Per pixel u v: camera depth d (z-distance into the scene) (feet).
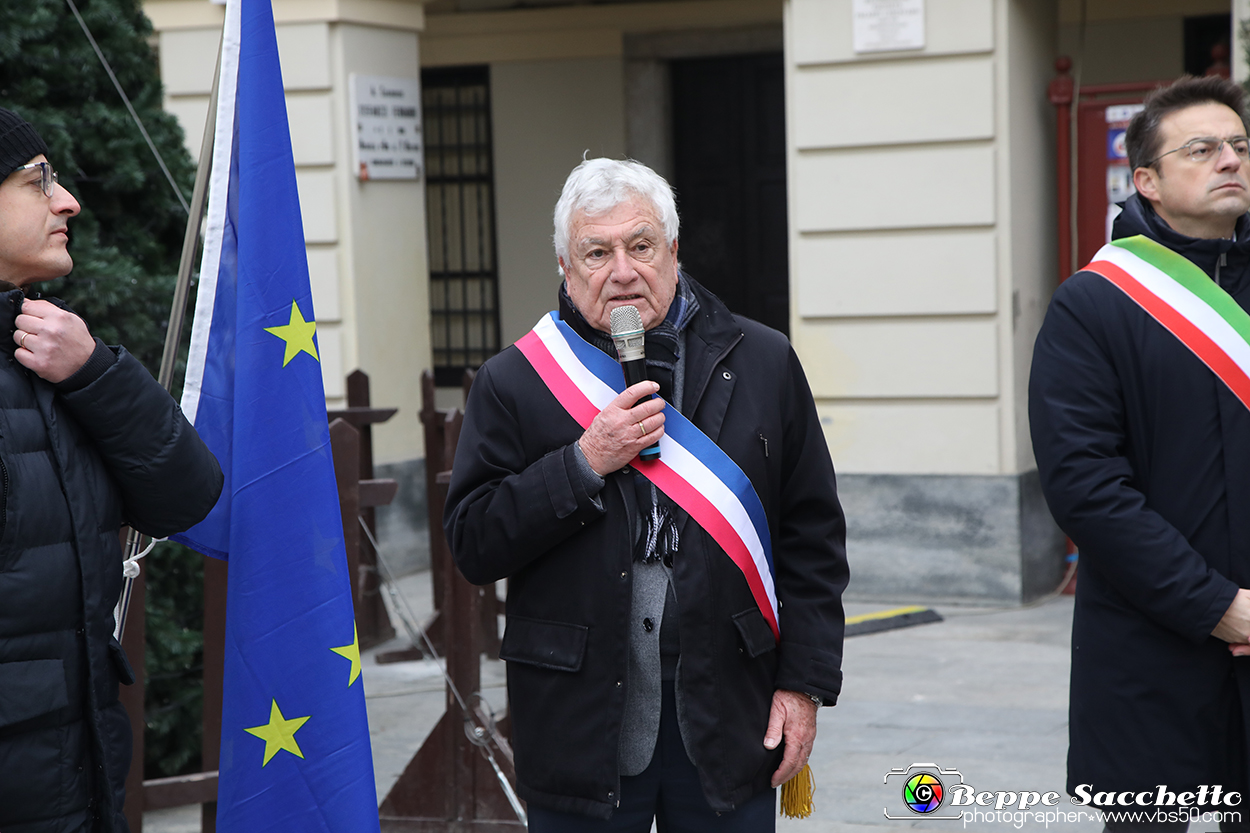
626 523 8.04
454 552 8.39
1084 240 23.15
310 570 9.34
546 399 8.38
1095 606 9.27
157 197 15.81
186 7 26.00
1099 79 29.25
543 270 32.81
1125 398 9.09
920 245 22.65
